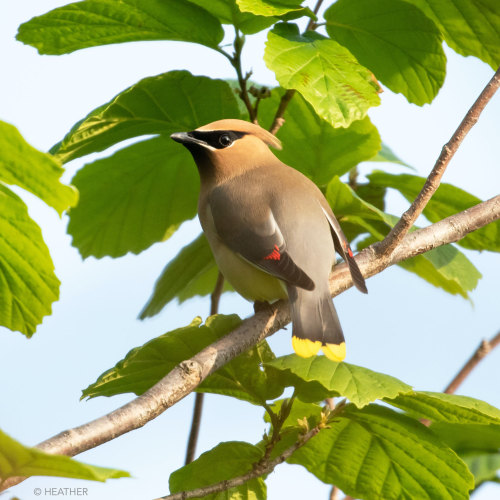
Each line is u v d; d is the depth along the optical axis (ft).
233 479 24.21
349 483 26.99
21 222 22.53
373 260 28.12
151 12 29.25
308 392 25.21
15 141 19.01
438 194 33.86
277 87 33.04
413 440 25.93
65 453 18.97
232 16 29.91
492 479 31.09
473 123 26.12
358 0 29.86
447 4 30.09
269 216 29.01
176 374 21.47
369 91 26.55
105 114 30.50
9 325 25.12
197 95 31.37
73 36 29.71
